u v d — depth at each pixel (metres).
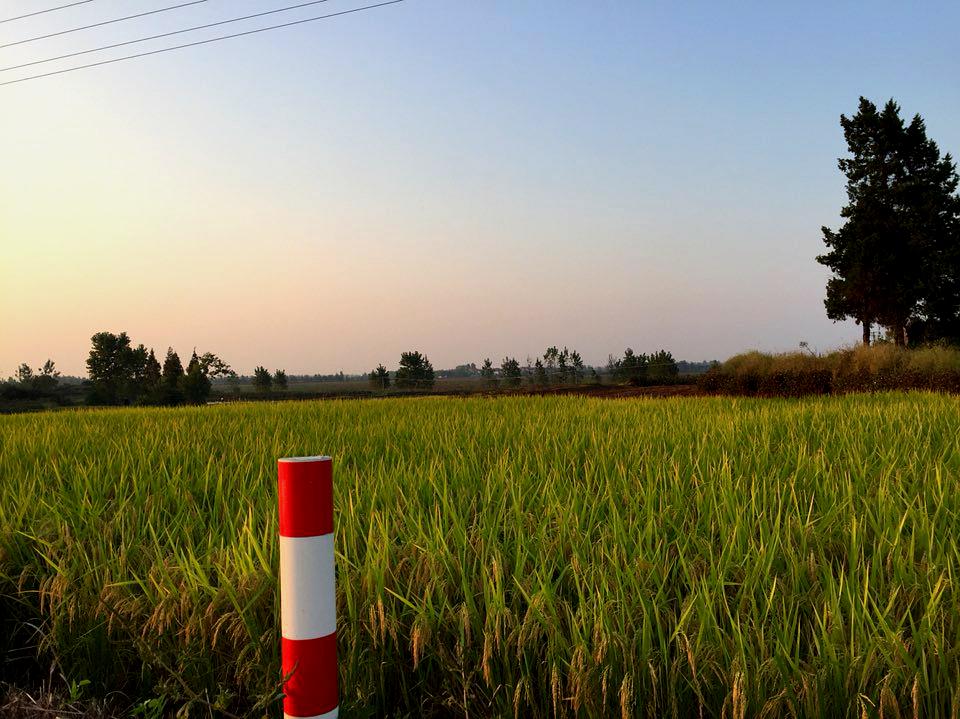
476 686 2.60
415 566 3.00
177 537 3.96
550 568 3.11
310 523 2.20
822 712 2.15
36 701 3.02
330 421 10.23
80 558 3.59
